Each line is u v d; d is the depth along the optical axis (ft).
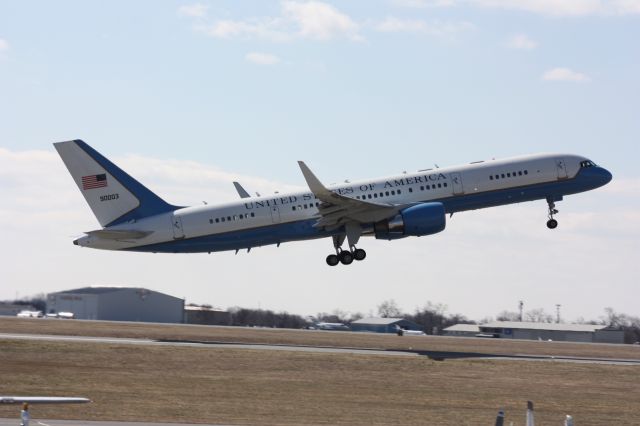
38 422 380.58
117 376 524.93
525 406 481.87
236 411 432.66
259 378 539.70
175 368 563.07
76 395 462.19
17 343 618.03
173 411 426.51
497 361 642.63
